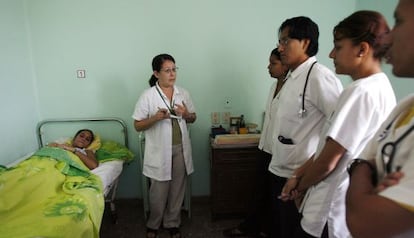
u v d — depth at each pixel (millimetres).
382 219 478
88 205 1528
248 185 2305
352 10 2504
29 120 2402
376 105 954
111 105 2533
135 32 2410
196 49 2469
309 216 1119
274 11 2447
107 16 2373
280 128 1436
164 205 2154
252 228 2168
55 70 2451
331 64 2590
